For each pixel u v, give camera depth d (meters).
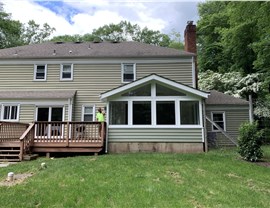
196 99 11.45
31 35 38.84
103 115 12.67
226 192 5.46
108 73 15.77
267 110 19.59
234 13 14.70
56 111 14.54
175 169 7.37
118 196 5.05
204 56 29.41
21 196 5.04
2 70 15.91
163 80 11.44
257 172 7.24
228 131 14.73
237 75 22.22
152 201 4.81
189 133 11.25
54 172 7.02
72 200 4.86
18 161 9.77
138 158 9.00
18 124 11.38
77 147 10.96
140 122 11.41
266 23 13.50
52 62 15.95
